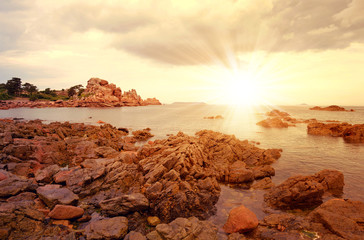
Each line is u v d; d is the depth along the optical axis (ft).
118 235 35.40
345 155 95.86
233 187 60.85
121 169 64.03
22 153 78.02
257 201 51.62
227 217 44.24
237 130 184.03
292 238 34.50
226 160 88.07
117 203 44.78
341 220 36.42
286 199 48.73
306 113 439.22
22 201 43.65
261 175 68.54
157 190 51.11
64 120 266.98
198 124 232.12
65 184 58.03
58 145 94.12
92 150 94.27
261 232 37.76
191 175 63.41
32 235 33.86
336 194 53.98
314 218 39.83
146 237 34.88
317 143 125.59
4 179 52.42
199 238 34.30
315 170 74.79
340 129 158.92
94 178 58.03
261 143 125.70
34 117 302.25
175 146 86.43
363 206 40.29
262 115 390.63
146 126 214.28
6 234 32.42
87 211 45.91
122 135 157.58
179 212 44.80
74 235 34.32
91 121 258.78
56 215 40.42
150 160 69.62
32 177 64.59
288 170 75.15
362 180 63.93
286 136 151.43
